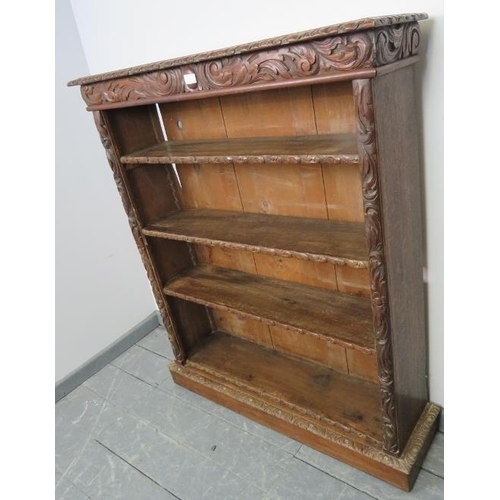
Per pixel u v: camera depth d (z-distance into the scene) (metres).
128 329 2.32
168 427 1.75
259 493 1.41
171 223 1.59
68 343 2.05
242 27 1.29
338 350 1.61
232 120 1.40
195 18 1.38
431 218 1.22
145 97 1.22
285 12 1.19
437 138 1.11
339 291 1.48
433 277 1.30
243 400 1.66
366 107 0.86
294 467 1.48
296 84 0.92
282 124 1.29
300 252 1.17
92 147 1.96
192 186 1.67
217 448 1.61
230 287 1.64
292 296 1.51
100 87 1.31
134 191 1.55
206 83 1.07
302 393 1.58
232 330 1.98
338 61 0.85
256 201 1.51
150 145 1.57
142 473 1.57
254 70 0.97
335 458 1.47
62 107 1.83
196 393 1.89
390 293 1.07
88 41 1.78
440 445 1.46
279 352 1.83
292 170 1.35
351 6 1.08
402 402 1.28
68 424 1.86
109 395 2.00
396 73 0.95
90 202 2.01
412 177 1.11
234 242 1.32
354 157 0.94
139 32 1.57
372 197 0.95
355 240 1.18
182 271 1.81
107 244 2.12
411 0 1.00
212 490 1.46
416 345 1.32
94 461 1.66
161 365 2.14
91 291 2.10
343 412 1.47
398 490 1.33
